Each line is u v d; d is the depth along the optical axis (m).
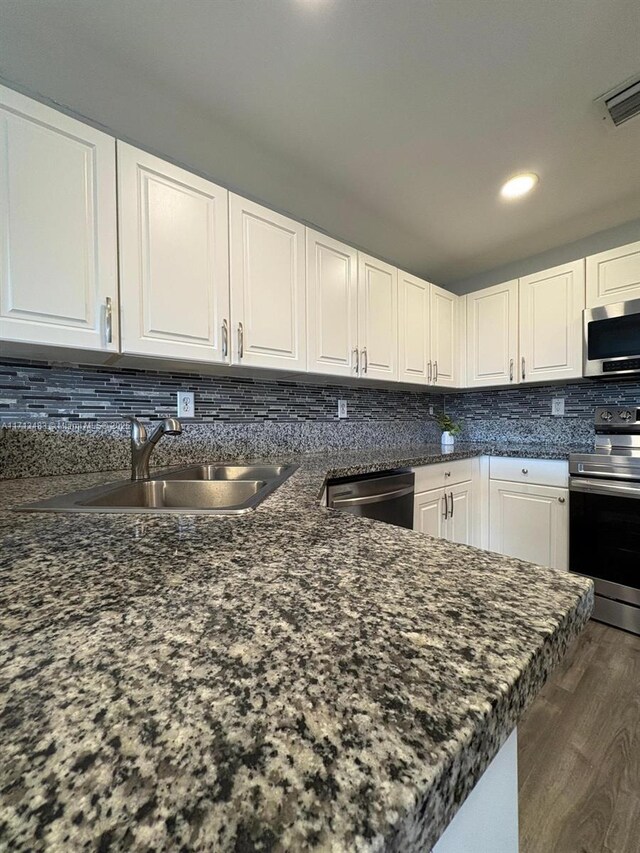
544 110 1.35
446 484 2.21
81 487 1.12
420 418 3.04
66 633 0.34
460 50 1.13
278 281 1.65
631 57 1.15
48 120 1.08
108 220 1.19
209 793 0.20
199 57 1.14
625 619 1.76
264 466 1.59
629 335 1.96
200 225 1.40
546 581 0.45
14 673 0.29
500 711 0.26
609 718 1.23
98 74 1.20
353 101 1.31
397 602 0.39
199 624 0.35
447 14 1.03
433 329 2.54
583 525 1.93
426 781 0.21
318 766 0.21
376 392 2.71
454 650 0.31
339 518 0.75
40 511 0.82
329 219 2.08
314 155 1.58
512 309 2.49
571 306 2.22
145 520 0.74
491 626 0.35
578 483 1.95
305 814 0.19
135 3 0.99
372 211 2.00
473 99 1.31
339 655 0.31
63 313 1.11
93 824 0.18
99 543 0.60
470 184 1.77
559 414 2.61
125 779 0.20
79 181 1.13
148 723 0.24
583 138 1.48
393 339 2.23
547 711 1.27
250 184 1.77
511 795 0.40
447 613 0.37
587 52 1.14
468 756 0.23
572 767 1.07
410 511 1.91
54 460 1.36
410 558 0.52
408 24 1.05
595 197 1.88
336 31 1.07
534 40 1.10
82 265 1.14
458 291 3.03
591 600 0.43
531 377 2.40
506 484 2.33
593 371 2.09
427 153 1.57
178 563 0.51
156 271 1.29
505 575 0.47
